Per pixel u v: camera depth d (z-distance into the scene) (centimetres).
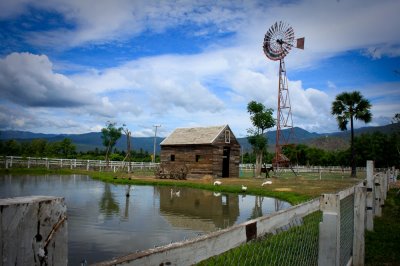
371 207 957
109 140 5234
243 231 253
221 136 3972
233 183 3052
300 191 2314
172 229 1162
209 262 473
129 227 1180
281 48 4591
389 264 707
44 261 131
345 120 4469
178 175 3578
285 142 4734
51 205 134
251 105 4416
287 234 645
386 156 6028
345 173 5609
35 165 4359
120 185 2861
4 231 119
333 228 404
